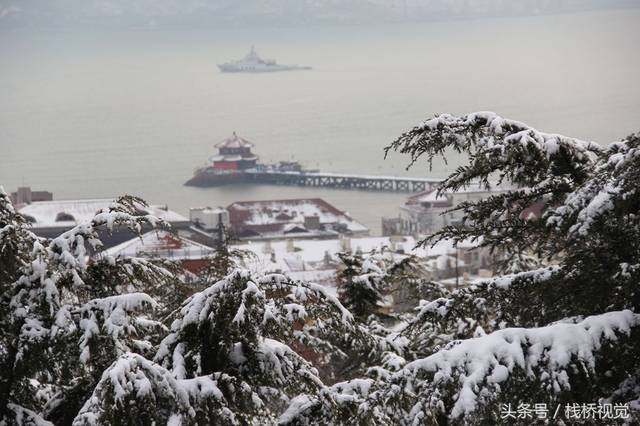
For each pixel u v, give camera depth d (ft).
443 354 63.57
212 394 68.49
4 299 75.66
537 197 77.77
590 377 63.26
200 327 72.33
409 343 94.89
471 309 74.79
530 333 63.36
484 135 78.38
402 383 64.18
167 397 66.59
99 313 73.72
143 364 66.44
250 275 72.33
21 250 75.66
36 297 74.38
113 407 63.57
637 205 69.82
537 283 73.82
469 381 61.77
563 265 73.36
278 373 73.51
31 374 75.92
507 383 61.82
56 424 78.02
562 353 62.34
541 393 61.72
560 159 77.82
